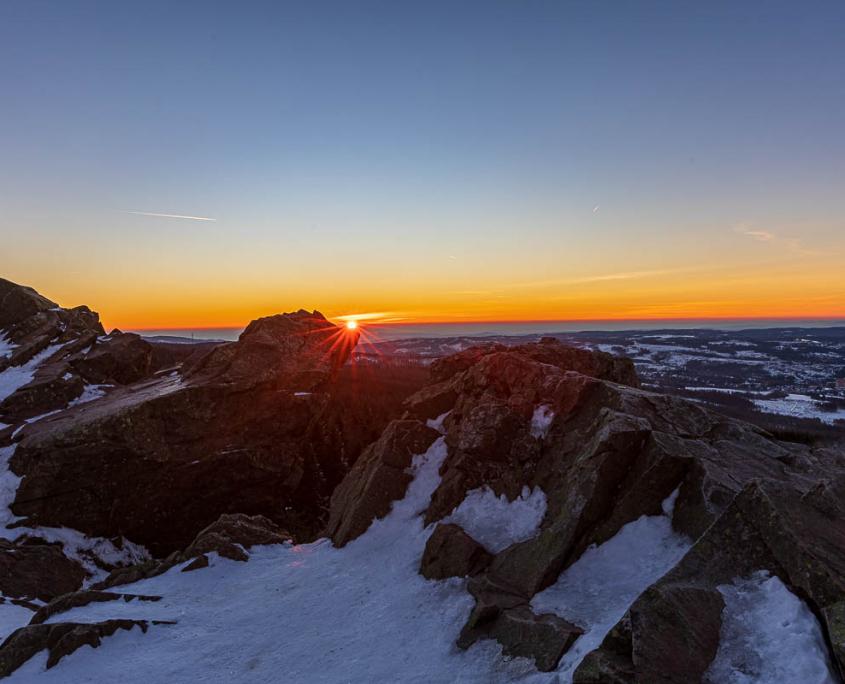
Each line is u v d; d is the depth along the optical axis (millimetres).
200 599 16453
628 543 12695
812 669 7367
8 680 12695
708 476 12883
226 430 29219
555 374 18797
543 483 15945
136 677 12406
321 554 18266
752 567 9383
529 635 10609
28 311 41375
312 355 33625
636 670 7988
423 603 13602
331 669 11828
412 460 20281
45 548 22781
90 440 25922
